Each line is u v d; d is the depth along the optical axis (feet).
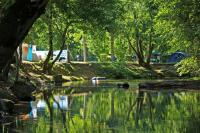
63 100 98.94
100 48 260.62
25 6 47.06
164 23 145.69
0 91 84.64
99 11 165.99
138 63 244.63
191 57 146.51
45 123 61.52
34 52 221.05
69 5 162.50
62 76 194.18
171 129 56.70
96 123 62.34
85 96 110.63
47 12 155.02
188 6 135.13
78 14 165.07
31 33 158.40
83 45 248.52
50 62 204.33
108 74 221.05
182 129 56.54
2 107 71.92
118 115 71.51
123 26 219.61
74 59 277.03
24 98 95.20
